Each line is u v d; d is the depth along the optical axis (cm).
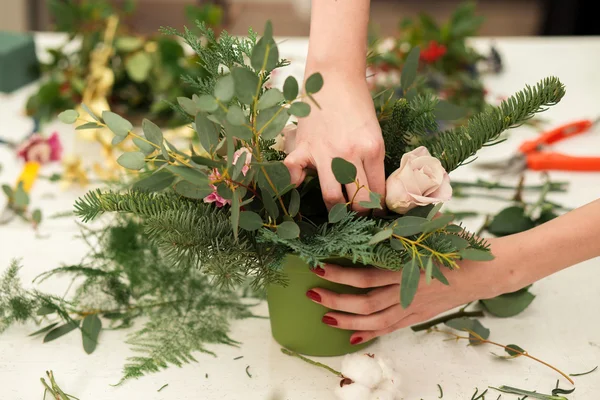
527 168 117
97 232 99
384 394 73
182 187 71
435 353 82
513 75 152
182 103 70
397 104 80
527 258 78
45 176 114
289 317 80
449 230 73
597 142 125
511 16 383
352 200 72
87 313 87
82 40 139
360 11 75
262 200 72
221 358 81
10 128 129
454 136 81
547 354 82
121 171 111
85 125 72
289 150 79
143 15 350
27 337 85
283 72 144
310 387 78
